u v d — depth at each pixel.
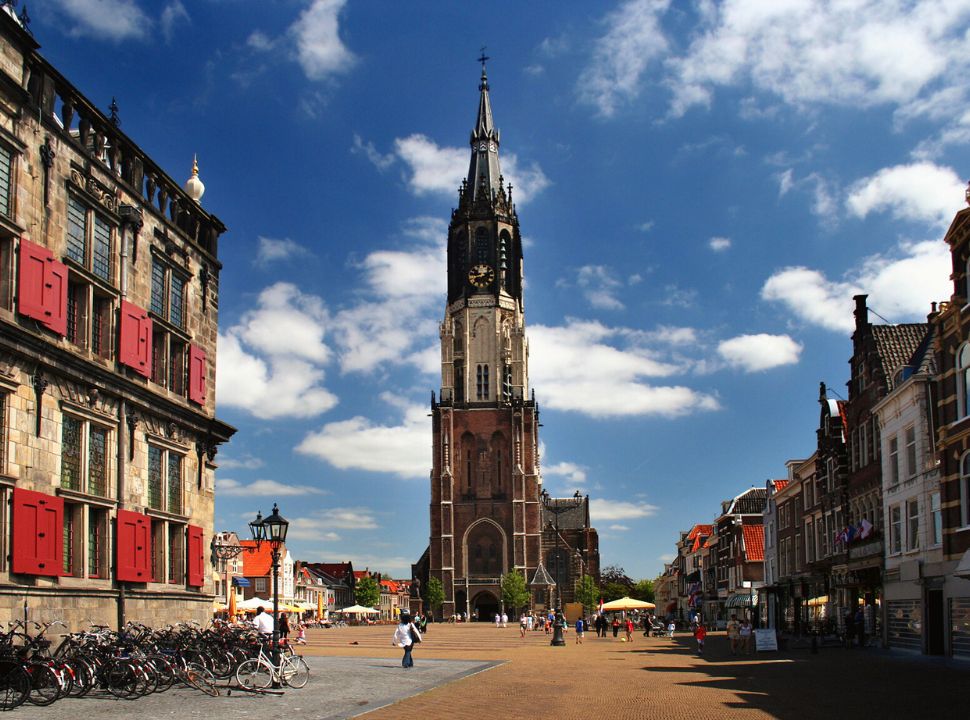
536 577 158.12
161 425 34.78
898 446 50.62
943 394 43.41
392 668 39.88
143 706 23.44
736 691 29.20
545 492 197.88
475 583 161.62
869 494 57.50
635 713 23.67
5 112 26.33
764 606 93.75
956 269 42.28
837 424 65.19
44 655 24.14
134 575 31.69
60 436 28.39
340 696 27.05
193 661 27.11
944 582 43.81
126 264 32.62
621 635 95.00
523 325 176.00
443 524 162.88
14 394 26.34
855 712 23.36
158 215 35.06
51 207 28.39
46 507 27.06
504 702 26.12
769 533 89.19
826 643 57.44
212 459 39.56
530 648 62.72
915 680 32.12
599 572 188.75
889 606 52.12
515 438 166.00
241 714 22.23
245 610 86.88
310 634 94.06
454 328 173.88
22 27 26.86
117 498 31.41
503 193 181.88
